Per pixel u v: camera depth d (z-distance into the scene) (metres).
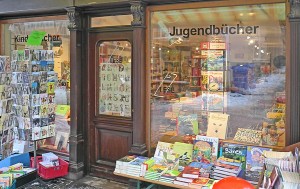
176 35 4.21
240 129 3.91
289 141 3.45
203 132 4.10
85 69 4.82
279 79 3.68
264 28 3.73
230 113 3.98
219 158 3.74
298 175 2.29
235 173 3.40
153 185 3.75
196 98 4.16
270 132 3.73
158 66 4.31
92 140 4.86
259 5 3.72
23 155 4.76
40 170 4.60
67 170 4.76
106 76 4.73
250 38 3.82
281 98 3.67
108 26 4.63
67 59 5.03
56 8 4.71
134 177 3.75
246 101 3.88
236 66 3.93
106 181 4.68
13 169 4.42
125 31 4.52
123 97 4.62
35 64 4.46
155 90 4.33
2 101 4.25
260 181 2.65
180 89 4.23
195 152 3.92
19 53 4.52
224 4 3.87
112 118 4.67
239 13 3.85
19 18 5.35
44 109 4.58
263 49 3.76
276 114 3.71
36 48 4.56
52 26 5.13
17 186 4.30
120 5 4.36
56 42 5.12
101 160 4.81
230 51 3.95
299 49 3.36
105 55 4.72
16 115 4.58
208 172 3.53
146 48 4.27
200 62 4.12
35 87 4.46
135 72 4.24
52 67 4.70
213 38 4.02
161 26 4.27
